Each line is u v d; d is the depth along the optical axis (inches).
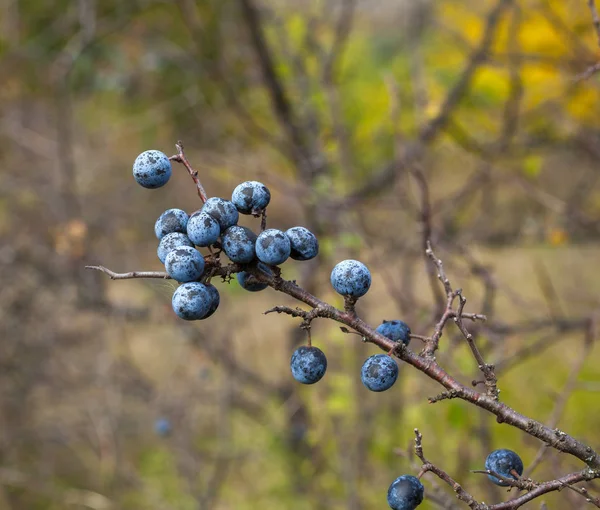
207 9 256.5
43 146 269.7
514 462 75.2
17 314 252.7
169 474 251.1
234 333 259.1
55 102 268.5
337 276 71.2
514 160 209.3
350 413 189.6
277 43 233.1
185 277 70.3
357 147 233.5
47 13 276.5
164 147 299.3
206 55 259.8
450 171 259.9
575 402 206.7
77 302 232.1
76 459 275.9
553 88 198.7
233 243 71.2
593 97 189.6
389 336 75.5
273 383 243.4
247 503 226.8
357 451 188.2
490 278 166.1
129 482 246.8
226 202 74.1
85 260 228.8
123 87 272.4
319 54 225.1
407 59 231.3
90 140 301.6
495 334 162.4
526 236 212.7
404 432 192.4
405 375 198.2
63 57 254.5
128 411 261.4
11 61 276.2
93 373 257.6
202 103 276.8
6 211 265.7
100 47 265.6
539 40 192.4
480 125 220.5
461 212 218.8
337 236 197.3
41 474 254.4
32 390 265.4
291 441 227.9
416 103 204.1
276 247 69.7
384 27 273.7
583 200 225.8
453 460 176.9
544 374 220.1
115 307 228.4
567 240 210.2
